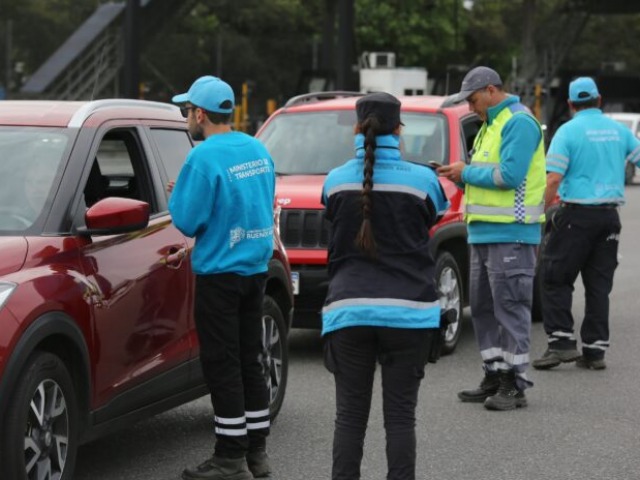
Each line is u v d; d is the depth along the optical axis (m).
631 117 63.53
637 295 20.64
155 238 9.86
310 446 10.91
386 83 61.31
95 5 84.94
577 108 14.47
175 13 73.75
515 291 12.30
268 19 97.56
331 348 8.06
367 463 10.37
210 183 9.20
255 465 9.88
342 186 8.00
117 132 10.28
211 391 9.55
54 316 8.40
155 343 9.72
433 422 11.86
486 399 12.58
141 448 10.89
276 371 11.53
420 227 7.99
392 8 100.38
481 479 9.94
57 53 67.19
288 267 11.81
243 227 9.34
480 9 109.50
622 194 14.38
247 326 9.70
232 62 92.69
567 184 14.34
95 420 9.05
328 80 67.69
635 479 9.98
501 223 12.23
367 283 7.93
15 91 72.75
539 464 10.39
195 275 9.77
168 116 10.95
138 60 57.44
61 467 8.58
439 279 15.16
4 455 7.94
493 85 12.06
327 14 77.50
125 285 9.31
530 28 90.25
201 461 10.46
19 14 82.25
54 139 9.46
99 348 8.97
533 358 15.27
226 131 9.45
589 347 14.52
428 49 101.00
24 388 8.05
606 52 123.12
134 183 10.43
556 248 14.39
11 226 8.86
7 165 9.26
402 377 7.99
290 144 16.53
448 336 15.37
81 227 9.08
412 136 16.14
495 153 12.09
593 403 12.72
